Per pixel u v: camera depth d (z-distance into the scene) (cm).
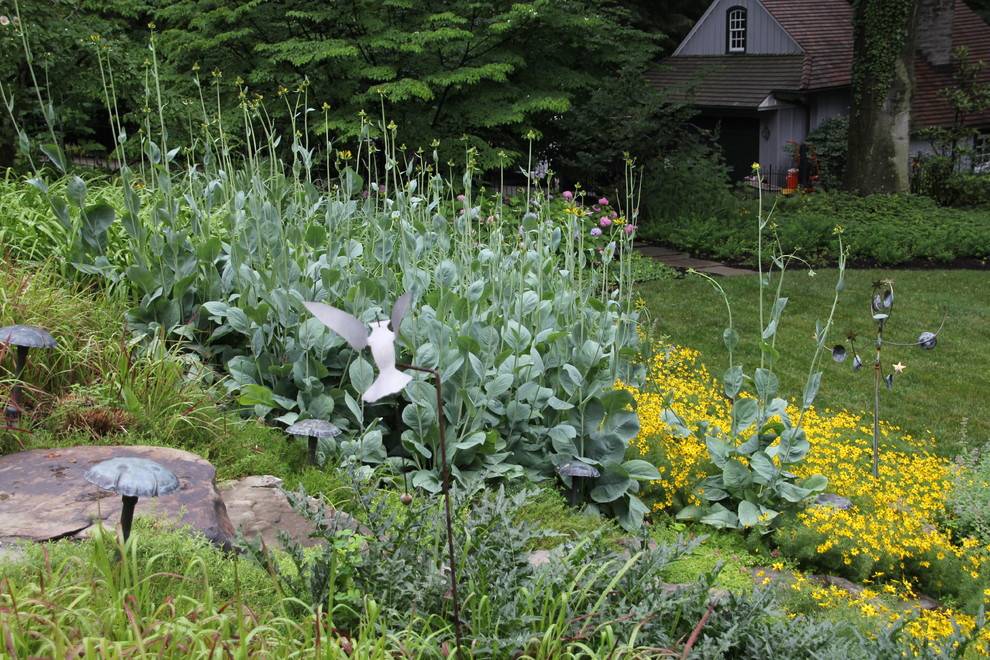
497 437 548
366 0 1309
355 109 1353
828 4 2725
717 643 358
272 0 1345
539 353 601
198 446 496
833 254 1523
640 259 1418
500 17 1388
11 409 448
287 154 1385
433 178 696
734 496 562
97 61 1137
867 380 955
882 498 573
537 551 481
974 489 595
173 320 596
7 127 1072
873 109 2038
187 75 1318
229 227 646
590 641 346
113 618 281
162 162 679
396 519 426
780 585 476
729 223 1645
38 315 532
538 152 1700
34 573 313
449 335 548
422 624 342
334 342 566
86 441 464
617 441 565
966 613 491
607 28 1602
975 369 1005
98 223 616
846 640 375
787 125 2491
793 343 1059
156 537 347
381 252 643
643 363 700
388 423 600
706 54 2766
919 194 2130
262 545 369
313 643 304
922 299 1266
